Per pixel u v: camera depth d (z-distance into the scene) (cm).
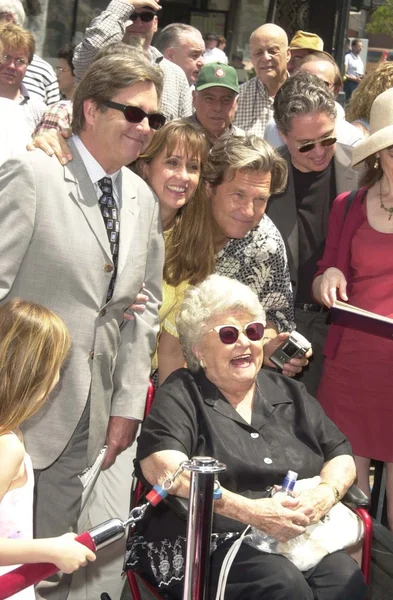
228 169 461
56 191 389
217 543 391
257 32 802
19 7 782
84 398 398
